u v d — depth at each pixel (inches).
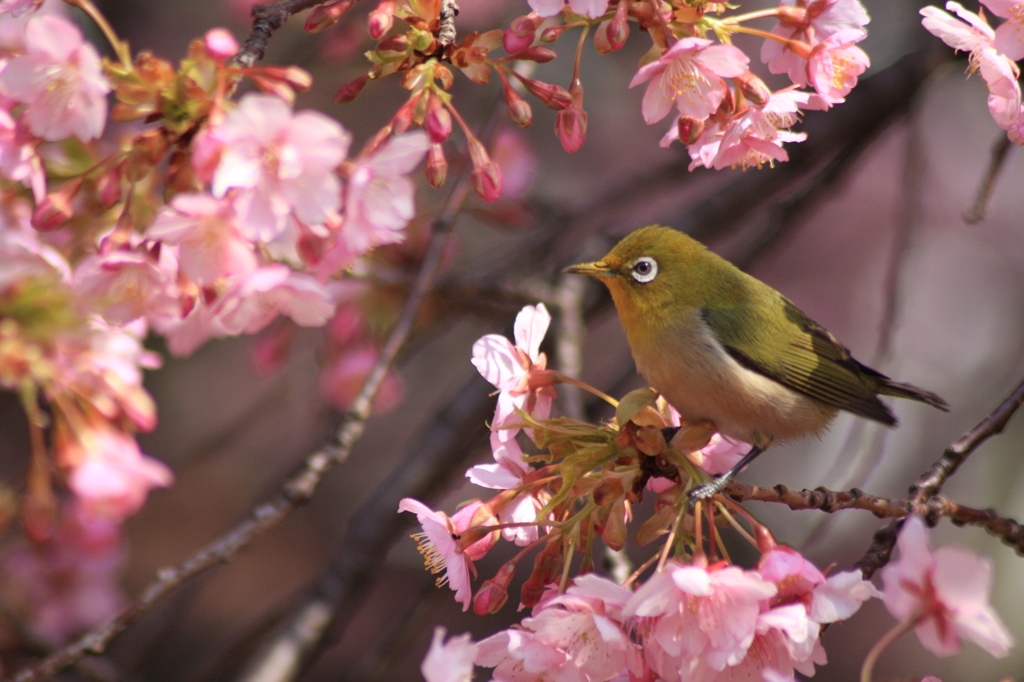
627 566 298.0
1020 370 725.9
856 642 695.7
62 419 257.1
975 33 258.8
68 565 448.8
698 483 225.6
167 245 227.3
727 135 240.4
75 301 233.1
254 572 695.1
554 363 414.0
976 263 786.8
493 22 647.8
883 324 428.1
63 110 218.4
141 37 715.4
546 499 245.4
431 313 458.3
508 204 496.4
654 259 308.0
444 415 438.9
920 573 186.7
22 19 254.8
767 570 204.8
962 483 671.1
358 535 410.0
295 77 205.6
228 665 423.2
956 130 799.7
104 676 426.9
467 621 665.6
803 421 300.7
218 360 730.2
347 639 668.7
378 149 217.3
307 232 213.5
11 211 255.0
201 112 212.2
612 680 216.5
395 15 222.2
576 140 229.1
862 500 231.9
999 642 182.7
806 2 247.4
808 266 796.6
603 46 229.0
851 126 461.7
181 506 687.1
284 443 715.4
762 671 204.5
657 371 304.0
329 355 455.2
